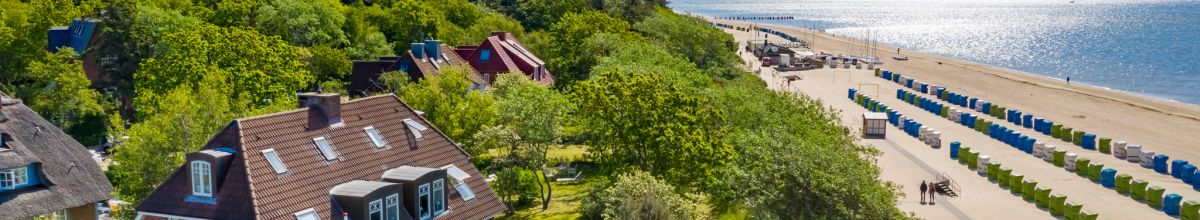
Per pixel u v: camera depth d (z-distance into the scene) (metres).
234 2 111.94
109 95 91.12
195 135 57.72
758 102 82.38
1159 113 121.75
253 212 41.97
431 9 144.88
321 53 100.88
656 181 54.25
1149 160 89.31
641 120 63.25
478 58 109.31
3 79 91.00
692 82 93.69
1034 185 76.38
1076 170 86.25
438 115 75.88
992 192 79.19
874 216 51.41
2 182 49.28
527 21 180.50
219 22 110.38
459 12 160.12
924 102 127.06
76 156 54.31
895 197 58.00
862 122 115.19
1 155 49.16
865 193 51.25
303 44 113.31
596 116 64.19
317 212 43.97
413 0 143.00
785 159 52.16
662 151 62.28
